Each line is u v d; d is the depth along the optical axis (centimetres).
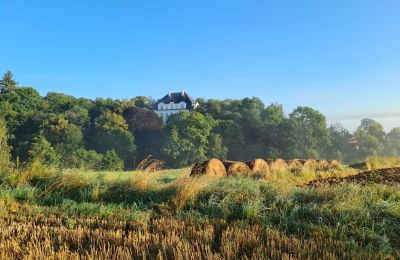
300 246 479
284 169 1490
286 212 646
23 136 6406
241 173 1379
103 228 605
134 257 460
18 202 794
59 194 852
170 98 11062
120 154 6438
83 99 8681
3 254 468
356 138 8538
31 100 8019
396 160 2077
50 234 558
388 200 680
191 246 478
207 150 6956
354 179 1062
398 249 505
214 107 8975
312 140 7406
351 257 446
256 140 7844
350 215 607
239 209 686
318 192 743
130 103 8475
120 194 841
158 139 7244
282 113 8588
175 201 761
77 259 445
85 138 6875
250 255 457
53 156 4778
